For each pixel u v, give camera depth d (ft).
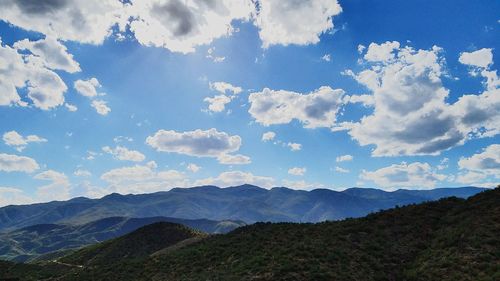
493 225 149.59
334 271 133.69
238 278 140.87
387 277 131.95
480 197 188.55
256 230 225.15
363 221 194.39
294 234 193.77
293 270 137.59
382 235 172.24
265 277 135.64
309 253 153.89
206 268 172.76
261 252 171.94
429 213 189.47
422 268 132.98
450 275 122.21
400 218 189.57
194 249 218.18
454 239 147.54
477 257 128.77
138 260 228.84
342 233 180.55
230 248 195.83
